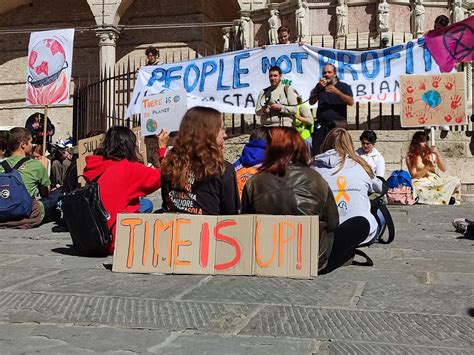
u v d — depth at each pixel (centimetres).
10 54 2894
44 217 877
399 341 324
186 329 346
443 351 307
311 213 501
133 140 646
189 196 530
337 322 359
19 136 882
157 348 313
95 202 587
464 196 1273
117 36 2586
